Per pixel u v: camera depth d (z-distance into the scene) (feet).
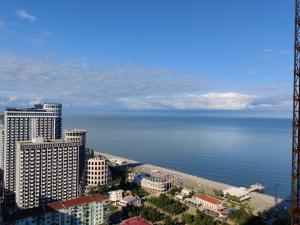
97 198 627.05
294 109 236.84
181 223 648.38
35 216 545.44
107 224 614.75
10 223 518.78
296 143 237.66
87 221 600.39
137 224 530.68
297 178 237.45
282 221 635.66
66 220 578.66
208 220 632.79
